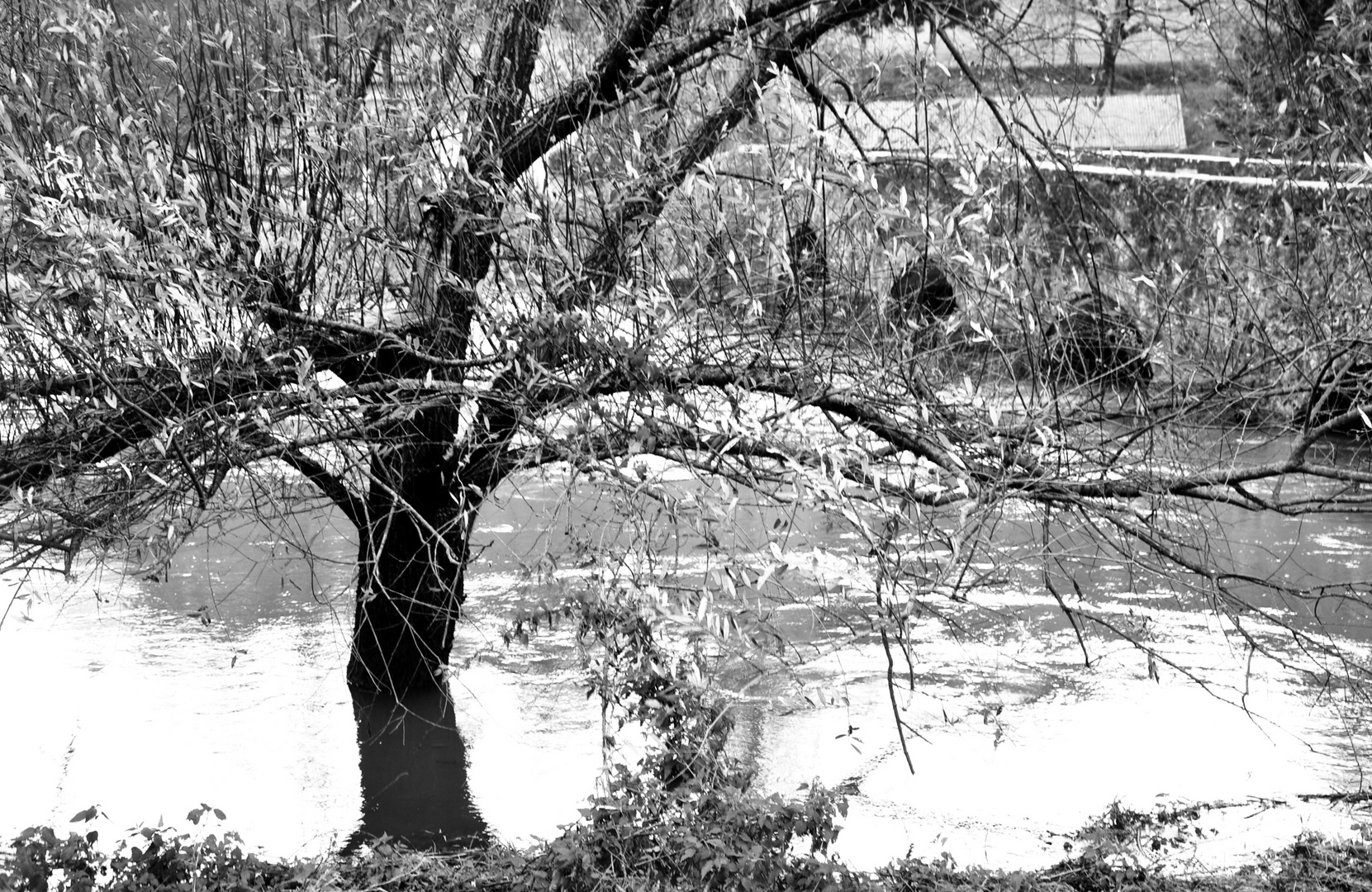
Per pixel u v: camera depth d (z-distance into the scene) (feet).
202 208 15.90
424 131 18.54
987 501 16.89
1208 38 26.25
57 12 16.31
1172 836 22.24
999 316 18.65
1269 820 22.88
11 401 16.67
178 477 17.19
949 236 16.61
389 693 27.89
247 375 17.04
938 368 19.21
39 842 18.44
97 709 27.84
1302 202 22.76
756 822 17.71
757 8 21.62
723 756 19.02
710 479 16.52
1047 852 21.76
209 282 16.22
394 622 27.48
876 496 15.99
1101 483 19.27
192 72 19.26
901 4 21.72
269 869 19.31
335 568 37.01
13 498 16.25
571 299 17.42
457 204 18.65
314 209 18.84
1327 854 21.25
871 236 17.12
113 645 31.60
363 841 22.16
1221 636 32.50
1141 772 25.13
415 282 20.34
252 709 27.86
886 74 21.29
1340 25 22.04
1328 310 21.59
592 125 19.54
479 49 20.95
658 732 18.37
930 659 30.91
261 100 18.85
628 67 20.84
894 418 19.39
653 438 17.08
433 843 21.94
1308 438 19.48
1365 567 37.81
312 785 24.41
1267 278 22.57
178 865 18.17
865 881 18.02
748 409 17.31
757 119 18.44
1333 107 22.38
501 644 31.86
